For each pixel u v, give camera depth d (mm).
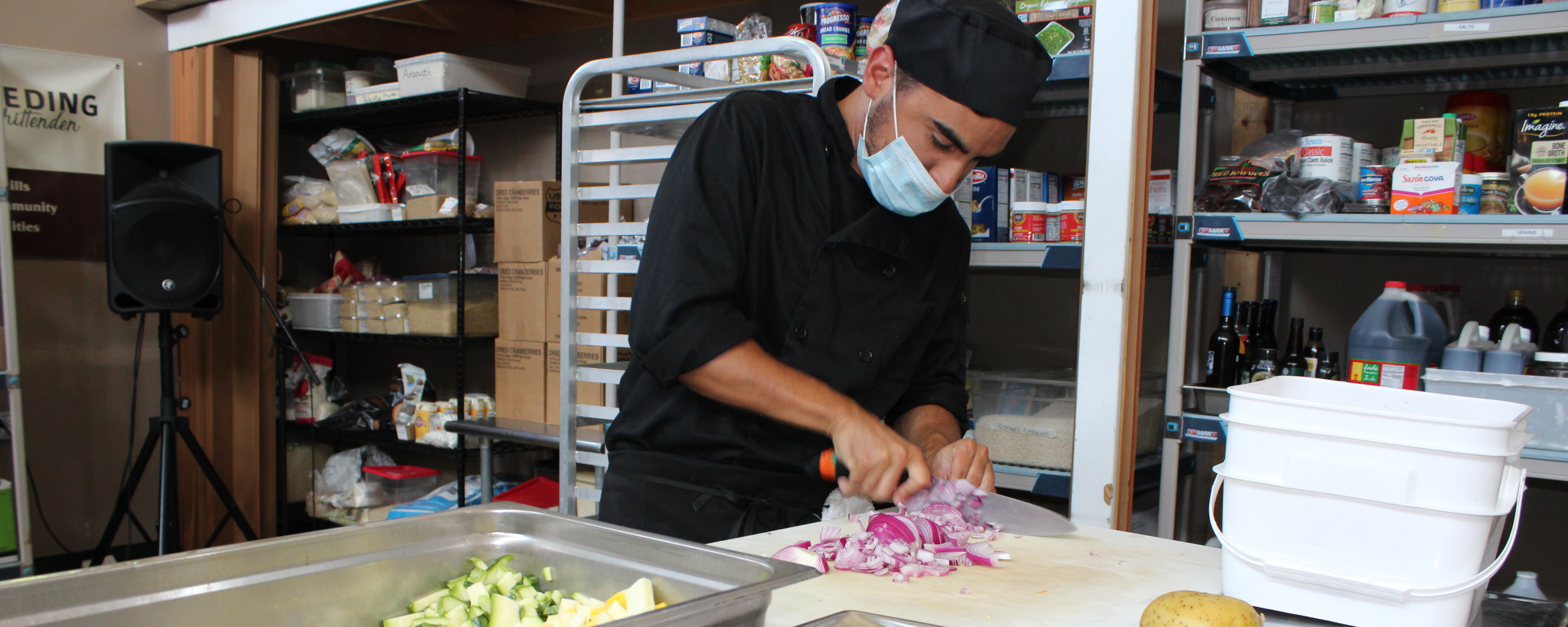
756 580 833
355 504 3754
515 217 3162
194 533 3879
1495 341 1892
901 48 1200
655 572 927
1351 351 1890
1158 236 2115
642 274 1255
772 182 1323
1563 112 1668
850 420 1157
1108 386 1807
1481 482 812
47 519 3723
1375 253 2242
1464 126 1828
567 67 3697
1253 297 2336
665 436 1402
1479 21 1646
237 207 3861
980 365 2809
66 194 3713
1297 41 1822
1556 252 1931
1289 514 898
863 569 1090
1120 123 1781
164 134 3990
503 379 3205
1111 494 1809
